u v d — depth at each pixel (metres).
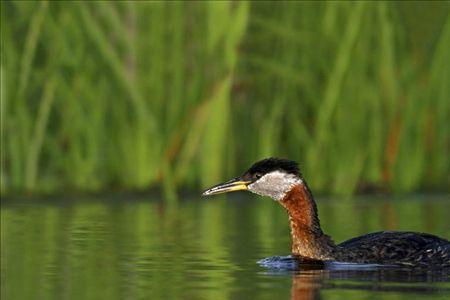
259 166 16.02
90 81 19.77
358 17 19.89
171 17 19.77
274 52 20.25
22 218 18.55
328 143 20.50
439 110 20.91
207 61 19.98
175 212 19.48
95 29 19.34
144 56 19.83
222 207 20.23
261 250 15.68
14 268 14.27
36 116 20.12
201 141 20.33
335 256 15.09
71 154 20.28
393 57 20.33
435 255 14.98
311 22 20.03
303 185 15.71
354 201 20.52
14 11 19.69
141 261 14.77
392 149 21.00
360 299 12.19
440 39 20.56
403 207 19.73
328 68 20.11
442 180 21.31
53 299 12.45
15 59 19.70
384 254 14.96
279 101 20.25
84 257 15.04
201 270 14.13
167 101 20.22
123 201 20.44
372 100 20.44
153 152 20.20
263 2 20.08
